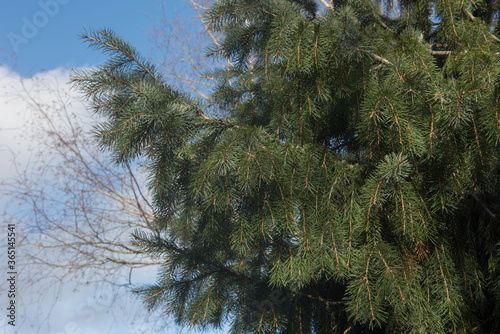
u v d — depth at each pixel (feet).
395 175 4.12
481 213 5.21
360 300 4.14
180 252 6.38
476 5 5.75
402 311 4.23
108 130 4.67
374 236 4.42
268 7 5.17
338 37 4.52
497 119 3.95
